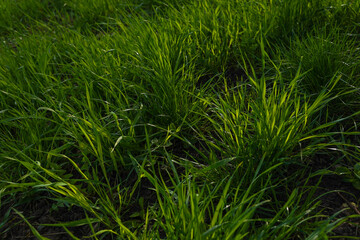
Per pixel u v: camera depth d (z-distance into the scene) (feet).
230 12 10.43
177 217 4.94
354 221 5.84
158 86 8.27
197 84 9.40
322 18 10.52
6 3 15.06
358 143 7.18
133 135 7.46
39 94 9.09
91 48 9.75
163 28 9.98
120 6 13.75
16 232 6.52
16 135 8.35
